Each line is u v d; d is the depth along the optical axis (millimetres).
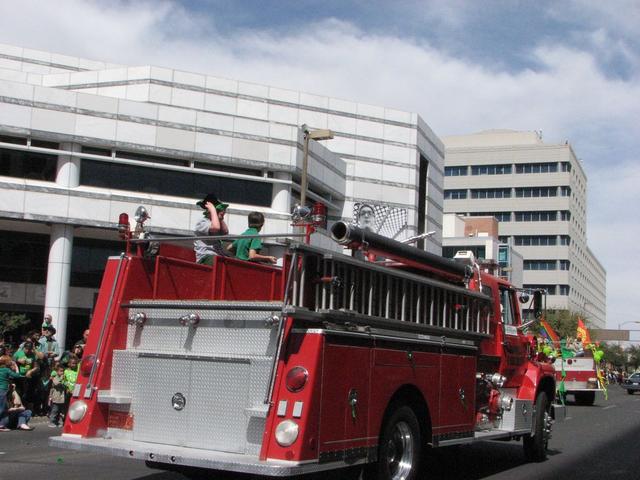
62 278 24469
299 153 28609
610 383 72750
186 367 6266
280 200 27922
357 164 37562
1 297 26750
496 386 9242
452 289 7914
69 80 34938
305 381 5594
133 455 5996
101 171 25406
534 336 10711
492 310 9203
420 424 7340
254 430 5828
